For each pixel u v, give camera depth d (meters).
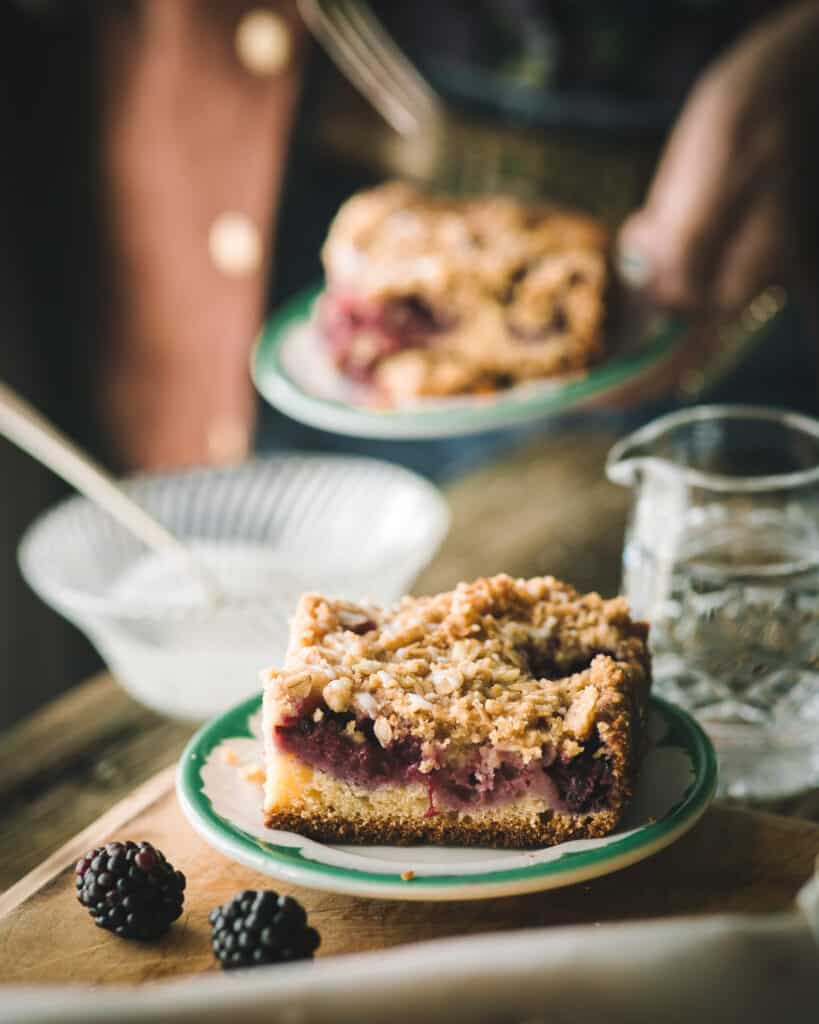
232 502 0.83
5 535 1.11
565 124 1.08
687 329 0.93
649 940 0.44
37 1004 0.42
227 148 1.04
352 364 0.90
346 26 1.01
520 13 1.04
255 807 0.57
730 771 0.63
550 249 0.92
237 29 1.00
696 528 0.64
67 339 1.14
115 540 0.80
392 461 1.18
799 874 0.56
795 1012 0.43
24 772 0.67
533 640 0.60
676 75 1.07
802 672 0.62
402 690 0.56
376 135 1.09
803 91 0.91
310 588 0.70
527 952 0.43
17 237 1.09
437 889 0.53
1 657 1.13
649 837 0.54
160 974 0.53
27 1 1.01
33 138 1.07
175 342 1.11
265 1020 0.42
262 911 0.52
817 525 0.64
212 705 0.71
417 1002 0.43
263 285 1.08
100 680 0.75
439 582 0.81
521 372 0.89
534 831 0.56
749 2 1.04
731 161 0.92
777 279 0.95
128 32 1.01
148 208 1.06
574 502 0.90
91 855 0.55
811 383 1.10
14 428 0.72
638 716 0.57
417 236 0.93
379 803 0.56
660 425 0.68
